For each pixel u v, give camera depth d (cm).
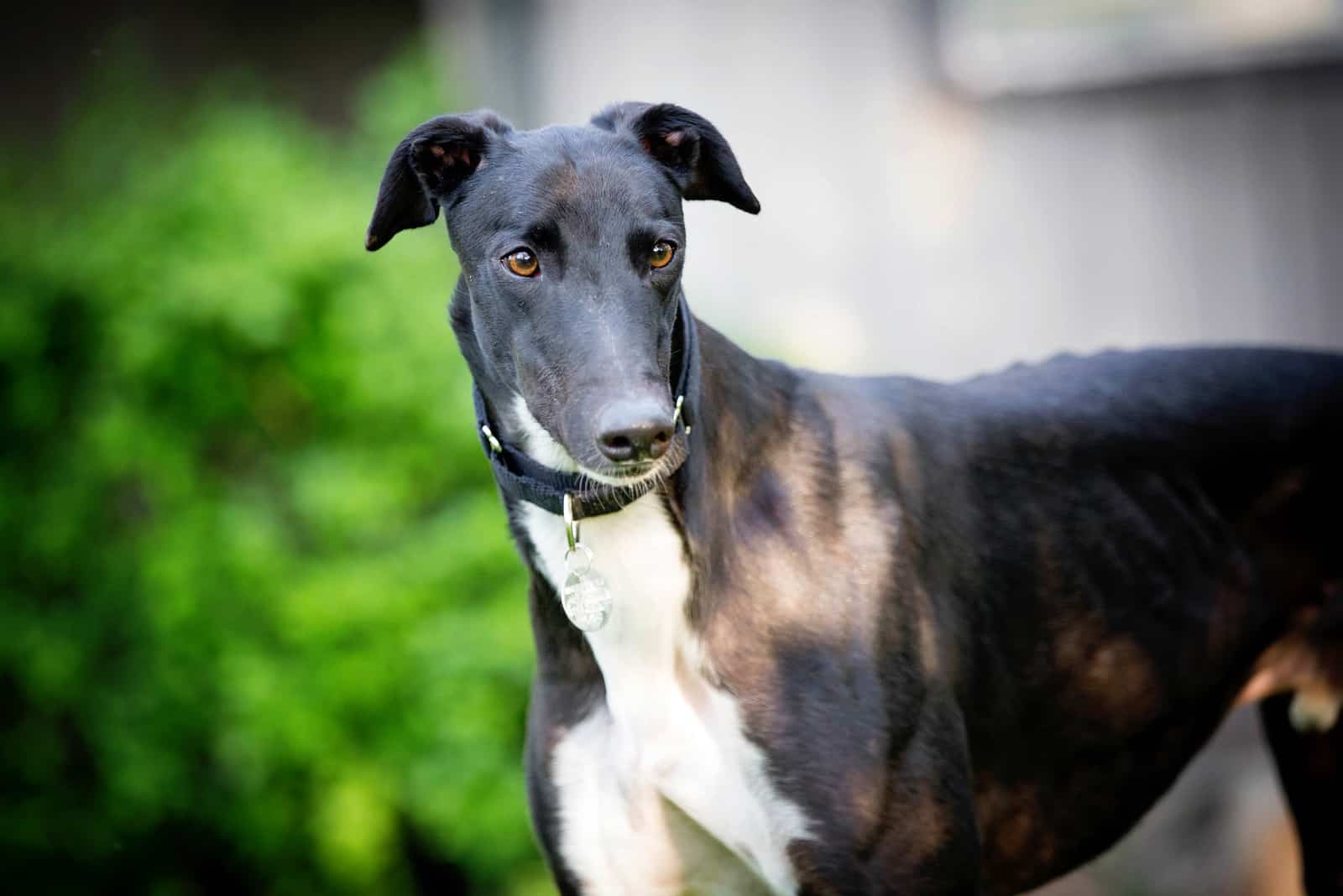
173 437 737
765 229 901
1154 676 433
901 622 378
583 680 385
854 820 363
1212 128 854
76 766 768
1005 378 439
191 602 723
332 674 718
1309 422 452
